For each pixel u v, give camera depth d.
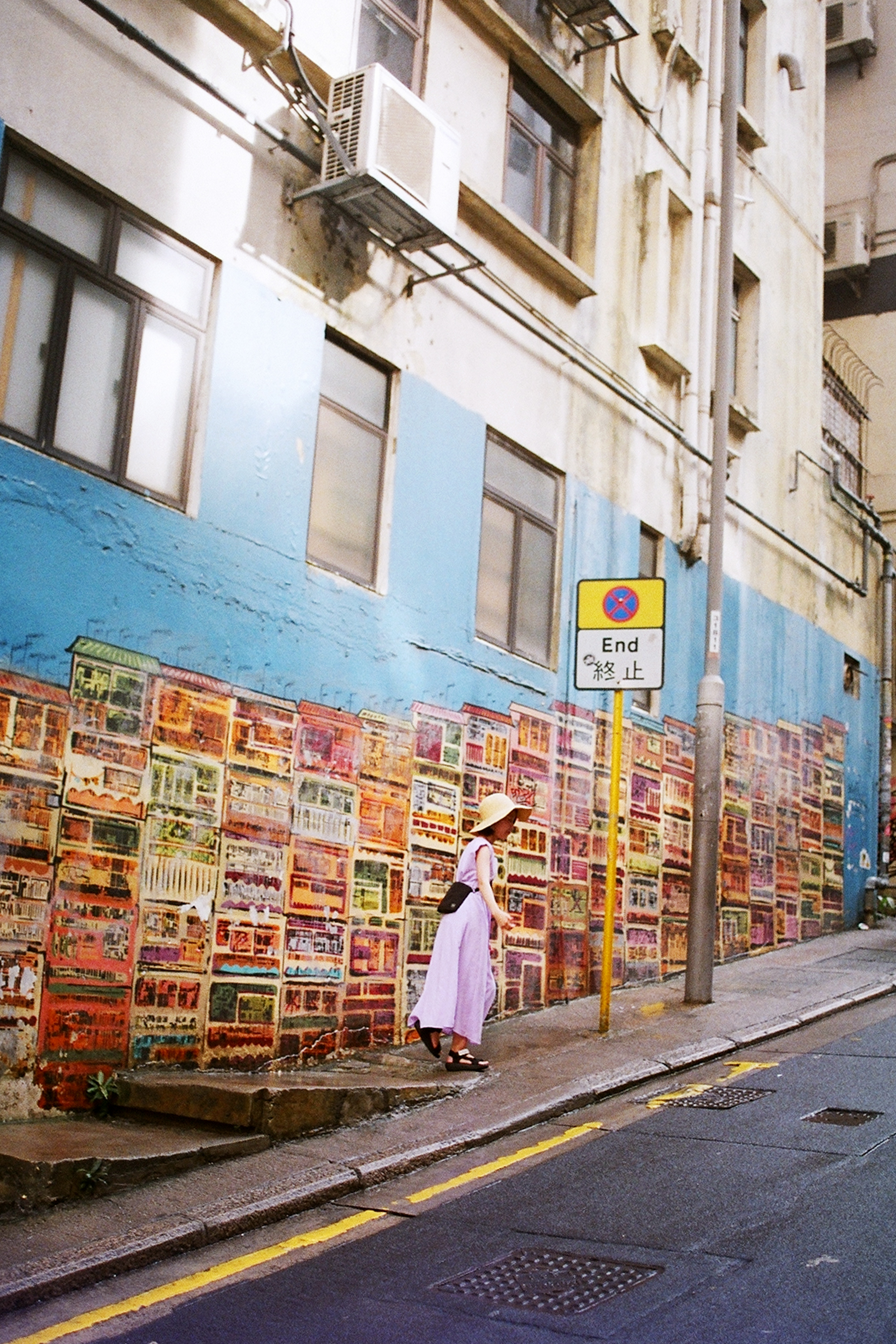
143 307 7.66
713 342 13.88
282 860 8.11
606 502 11.93
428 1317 4.47
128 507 7.32
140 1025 7.11
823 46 18.11
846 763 17.00
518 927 10.30
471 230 10.38
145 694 7.30
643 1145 6.64
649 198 12.88
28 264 7.04
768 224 15.87
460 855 9.62
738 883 13.98
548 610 11.20
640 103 12.77
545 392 11.16
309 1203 5.76
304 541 8.48
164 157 7.73
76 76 7.24
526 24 11.26
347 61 9.00
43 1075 6.58
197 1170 6.00
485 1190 5.97
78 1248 4.99
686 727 13.16
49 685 6.78
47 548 6.84
